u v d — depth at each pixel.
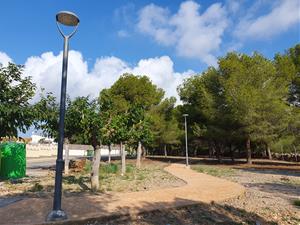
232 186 15.05
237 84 35.44
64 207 9.33
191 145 56.19
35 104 19.62
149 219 9.12
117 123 13.45
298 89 38.81
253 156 58.62
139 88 43.25
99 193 12.91
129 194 12.05
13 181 17.52
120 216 8.84
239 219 9.80
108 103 14.05
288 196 14.53
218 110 37.34
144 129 14.68
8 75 15.95
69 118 15.92
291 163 42.00
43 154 62.56
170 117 49.25
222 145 47.94
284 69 38.28
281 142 42.09
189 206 10.51
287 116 34.81
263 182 20.08
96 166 13.66
